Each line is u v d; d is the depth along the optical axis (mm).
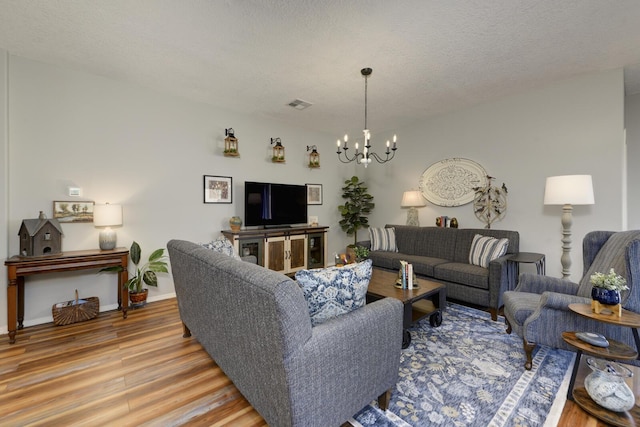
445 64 2809
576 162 3221
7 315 2430
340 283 1438
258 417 1559
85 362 2086
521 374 1924
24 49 2555
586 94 3133
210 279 1628
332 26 2203
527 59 2730
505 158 3766
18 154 2689
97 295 3117
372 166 5516
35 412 1582
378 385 1513
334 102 3816
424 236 4289
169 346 2328
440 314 2723
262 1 1930
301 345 1178
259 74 3008
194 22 2160
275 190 4457
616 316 1634
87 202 3041
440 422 1499
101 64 2822
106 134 3143
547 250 3449
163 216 3545
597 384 1548
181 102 3656
